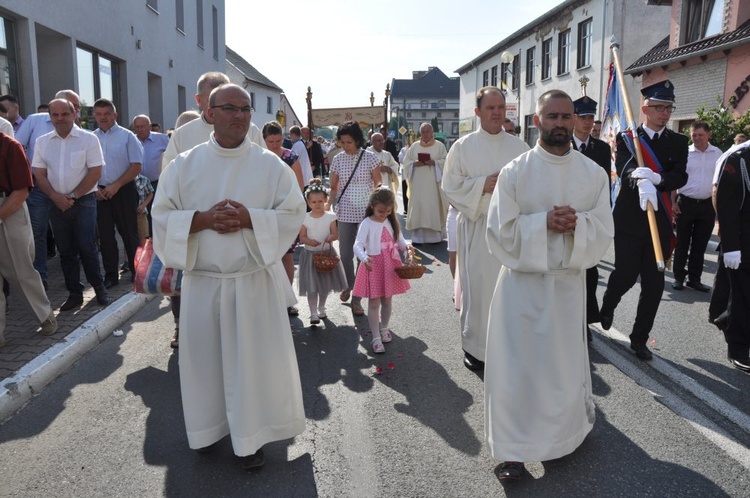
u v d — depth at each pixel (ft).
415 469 10.98
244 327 10.38
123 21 45.62
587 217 10.31
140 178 25.76
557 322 10.46
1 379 14.06
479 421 12.84
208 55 73.46
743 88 47.01
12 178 15.88
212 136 10.65
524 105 103.86
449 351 17.20
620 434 12.12
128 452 11.69
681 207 23.70
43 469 11.08
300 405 11.35
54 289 22.61
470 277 15.52
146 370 15.87
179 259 10.02
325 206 20.25
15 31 32.32
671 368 15.55
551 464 11.07
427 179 34.42
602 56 76.02
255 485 10.55
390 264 17.25
